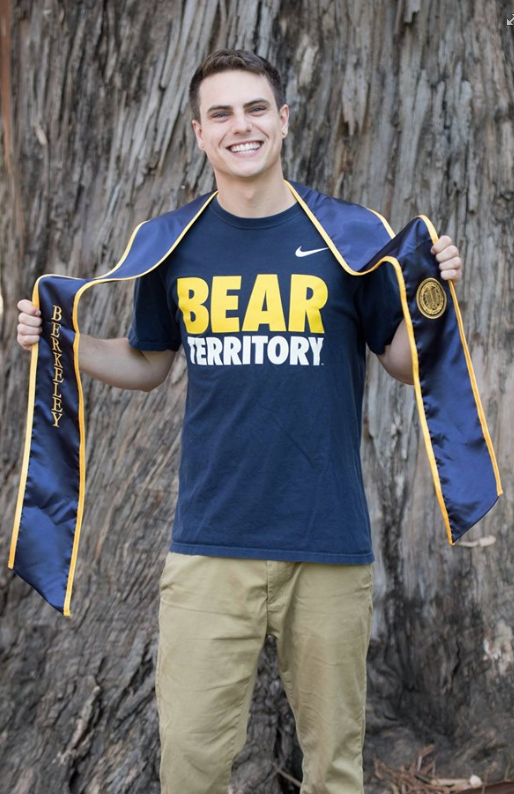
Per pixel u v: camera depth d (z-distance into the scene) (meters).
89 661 3.11
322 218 2.31
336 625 2.28
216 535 2.27
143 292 2.50
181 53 3.12
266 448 2.24
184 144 3.15
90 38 3.22
